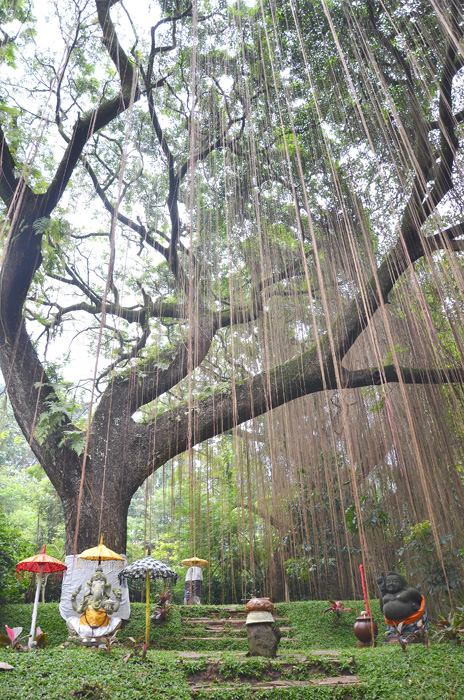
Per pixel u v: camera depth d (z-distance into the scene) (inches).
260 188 341.4
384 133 244.5
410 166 267.3
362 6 289.1
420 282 291.3
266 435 376.5
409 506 343.9
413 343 305.7
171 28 324.2
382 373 205.2
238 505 343.0
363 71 245.8
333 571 441.4
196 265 343.6
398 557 375.9
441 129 234.1
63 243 299.1
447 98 239.0
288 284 339.0
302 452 370.6
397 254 275.3
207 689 173.5
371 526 352.8
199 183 329.7
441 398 309.0
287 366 314.7
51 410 277.9
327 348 304.2
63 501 284.4
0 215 306.3
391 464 337.7
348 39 296.2
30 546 359.6
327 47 304.3
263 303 324.2
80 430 292.5
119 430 310.2
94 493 282.7
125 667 178.5
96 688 152.3
